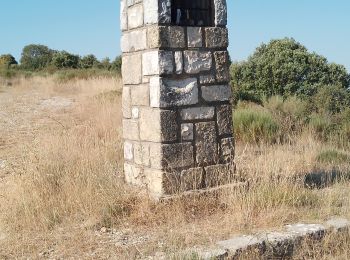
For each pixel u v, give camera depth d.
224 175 6.35
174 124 5.99
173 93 5.97
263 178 6.41
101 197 5.98
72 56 40.22
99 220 5.62
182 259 4.35
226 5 6.39
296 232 5.05
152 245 4.88
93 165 7.10
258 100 15.86
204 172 6.22
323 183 7.11
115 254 4.71
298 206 5.93
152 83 5.99
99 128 10.73
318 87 16.45
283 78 17.03
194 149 6.14
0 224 5.77
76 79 25.78
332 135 11.78
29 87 24.23
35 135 10.62
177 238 4.95
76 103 17.11
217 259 4.47
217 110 6.33
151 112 6.05
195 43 6.13
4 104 17.52
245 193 5.97
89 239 5.16
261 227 5.24
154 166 6.04
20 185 6.48
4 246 5.16
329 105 14.42
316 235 5.10
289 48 18.23
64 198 6.18
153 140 6.03
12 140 10.93
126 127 6.65
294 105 14.20
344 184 7.02
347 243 5.14
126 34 6.50
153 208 5.79
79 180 6.42
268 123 11.29
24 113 15.19
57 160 7.38
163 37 5.89
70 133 9.73
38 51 49.50
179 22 6.10
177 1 6.11
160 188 5.94
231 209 5.72
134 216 5.71
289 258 4.89
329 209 5.70
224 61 6.38
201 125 6.19
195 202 5.88
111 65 35.16
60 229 5.54
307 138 11.07
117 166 7.53
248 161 8.12
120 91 17.30
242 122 11.35
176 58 5.98
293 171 7.22
